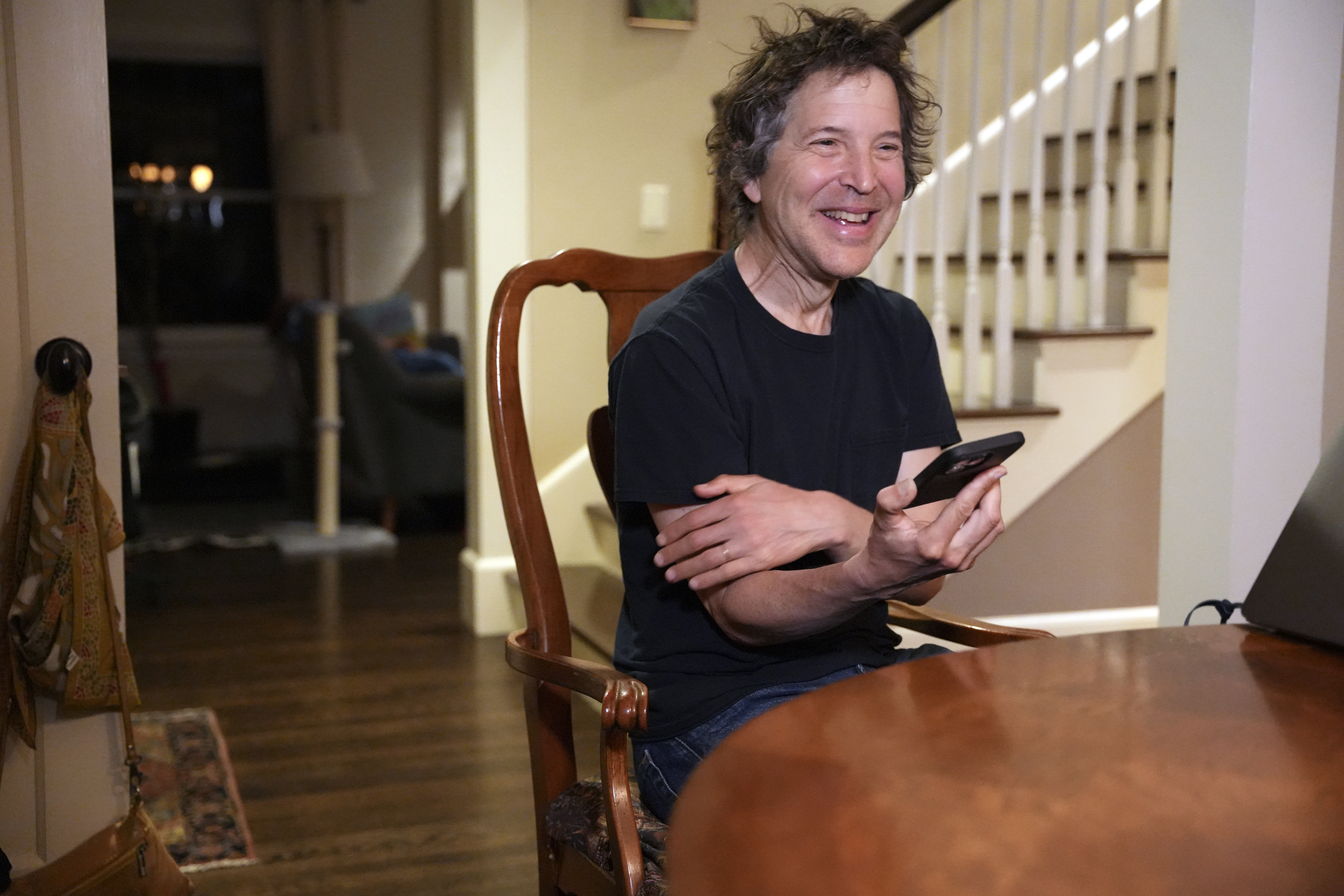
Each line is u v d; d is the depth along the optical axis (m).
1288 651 0.99
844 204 1.31
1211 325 1.87
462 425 5.37
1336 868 0.61
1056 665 0.95
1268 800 0.69
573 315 3.70
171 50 7.17
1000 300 3.15
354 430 5.34
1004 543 3.23
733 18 3.74
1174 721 0.82
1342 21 1.79
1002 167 3.16
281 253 7.21
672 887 0.59
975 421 3.05
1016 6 3.87
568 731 1.38
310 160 6.71
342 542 5.10
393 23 7.24
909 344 1.49
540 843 1.37
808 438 1.38
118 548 1.71
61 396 1.60
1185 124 1.90
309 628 3.79
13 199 1.60
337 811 2.41
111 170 1.64
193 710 3.01
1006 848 0.63
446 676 3.30
